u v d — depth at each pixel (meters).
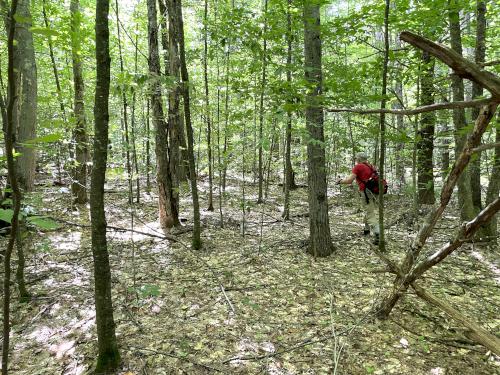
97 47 2.26
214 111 8.48
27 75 5.38
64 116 5.78
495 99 1.06
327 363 2.90
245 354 3.03
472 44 6.32
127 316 3.60
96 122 2.37
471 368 2.82
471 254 5.20
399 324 3.42
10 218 1.83
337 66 4.94
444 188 2.89
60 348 3.11
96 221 2.54
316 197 5.22
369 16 4.54
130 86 4.15
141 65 9.14
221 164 6.50
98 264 2.63
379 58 4.77
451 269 4.70
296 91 3.44
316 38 4.83
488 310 3.66
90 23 6.25
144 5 7.90
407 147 7.82
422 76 5.25
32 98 5.45
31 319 3.54
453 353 3.01
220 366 2.88
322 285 4.28
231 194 10.32
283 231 6.66
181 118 10.62
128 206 8.27
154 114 6.30
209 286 4.27
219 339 3.23
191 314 3.65
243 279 4.48
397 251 5.45
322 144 4.49
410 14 4.38
